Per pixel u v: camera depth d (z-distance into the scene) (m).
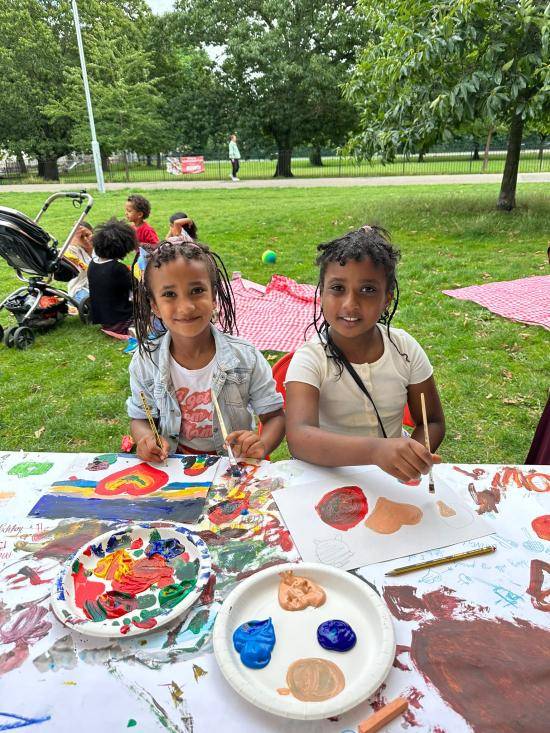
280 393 2.04
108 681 0.85
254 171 24.62
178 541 1.15
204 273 1.63
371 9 8.86
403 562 1.09
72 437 3.25
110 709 0.80
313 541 1.16
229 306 1.96
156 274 1.61
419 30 7.30
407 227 8.44
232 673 0.83
